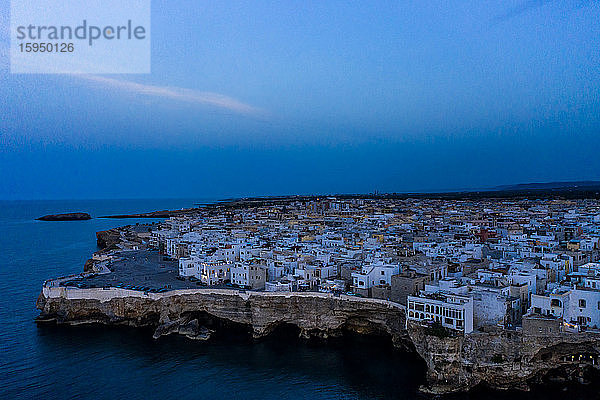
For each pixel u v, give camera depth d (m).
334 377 124.31
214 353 140.88
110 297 163.38
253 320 153.25
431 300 120.75
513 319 119.81
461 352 112.69
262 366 131.62
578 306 111.62
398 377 123.06
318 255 188.38
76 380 122.75
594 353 108.12
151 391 117.56
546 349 109.88
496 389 111.81
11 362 133.12
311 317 150.50
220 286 173.62
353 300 146.00
